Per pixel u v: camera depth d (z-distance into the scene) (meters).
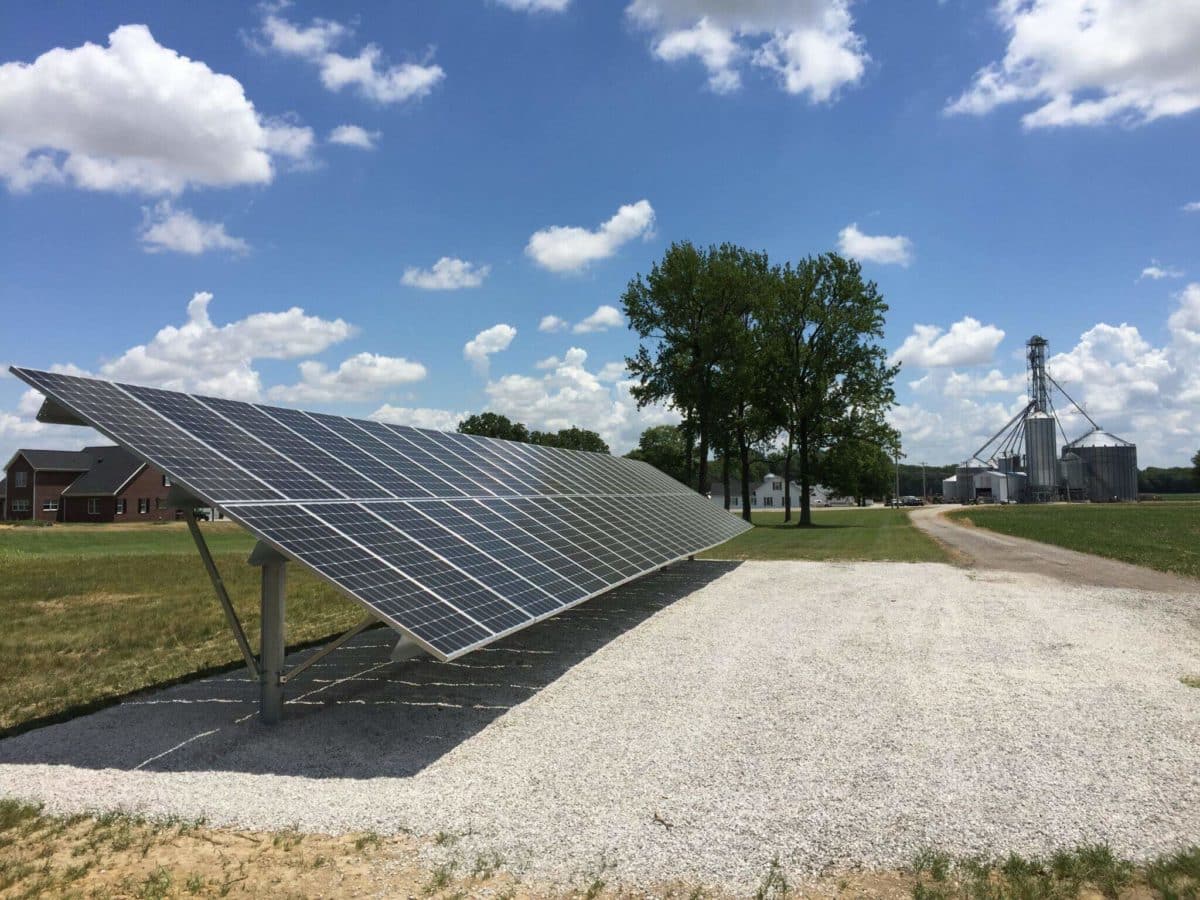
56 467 78.75
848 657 11.95
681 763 7.65
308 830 6.22
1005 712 9.07
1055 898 5.02
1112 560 25.42
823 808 6.52
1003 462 123.88
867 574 22.67
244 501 8.49
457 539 11.14
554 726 8.94
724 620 15.20
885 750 7.89
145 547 39.75
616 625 14.85
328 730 8.88
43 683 11.26
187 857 5.75
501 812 6.54
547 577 11.55
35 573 25.41
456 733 8.75
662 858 5.68
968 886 5.21
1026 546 31.89
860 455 56.78
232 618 9.30
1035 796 6.68
